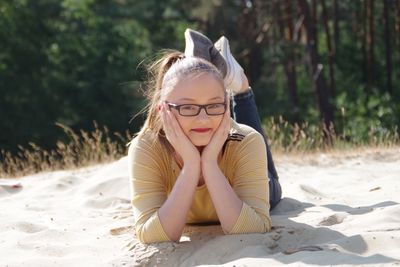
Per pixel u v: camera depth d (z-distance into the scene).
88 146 9.80
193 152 4.17
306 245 4.16
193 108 4.12
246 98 5.31
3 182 7.21
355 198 5.69
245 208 4.21
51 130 33.47
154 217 4.20
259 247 4.04
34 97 33.66
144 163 4.32
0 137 32.78
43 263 4.17
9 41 34.25
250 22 32.38
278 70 33.09
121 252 4.28
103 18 39.53
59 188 6.77
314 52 24.88
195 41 5.11
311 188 6.08
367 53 30.19
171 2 40.50
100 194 6.31
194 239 4.34
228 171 4.44
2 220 5.41
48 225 5.19
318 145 10.02
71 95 34.97
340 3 32.16
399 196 5.61
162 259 4.10
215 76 4.15
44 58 34.94
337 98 27.11
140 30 41.91
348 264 3.64
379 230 4.32
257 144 4.38
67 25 37.94
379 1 30.78
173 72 4.18
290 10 27.28
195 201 4.45
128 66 36.25
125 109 35.19
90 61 36.12
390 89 27.12
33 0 37.19
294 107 27.36
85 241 4.66
